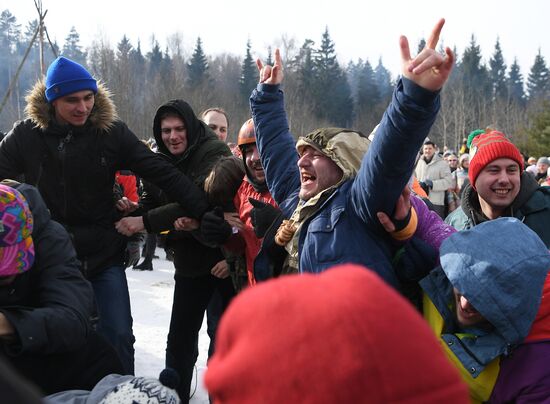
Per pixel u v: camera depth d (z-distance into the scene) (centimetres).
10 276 217
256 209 271
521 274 178
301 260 223
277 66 299
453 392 75
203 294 354
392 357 73
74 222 328
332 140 229
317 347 74
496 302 178
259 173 312
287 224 240
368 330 74
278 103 299
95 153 327
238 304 85
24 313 209
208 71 6438
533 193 279
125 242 349
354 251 209
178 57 5766
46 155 324
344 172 222
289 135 296
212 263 347
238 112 4275
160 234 362
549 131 3155
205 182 336
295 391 74
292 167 284
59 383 222
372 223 209
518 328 179
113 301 327
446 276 200
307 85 6406
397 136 187
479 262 182
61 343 214
